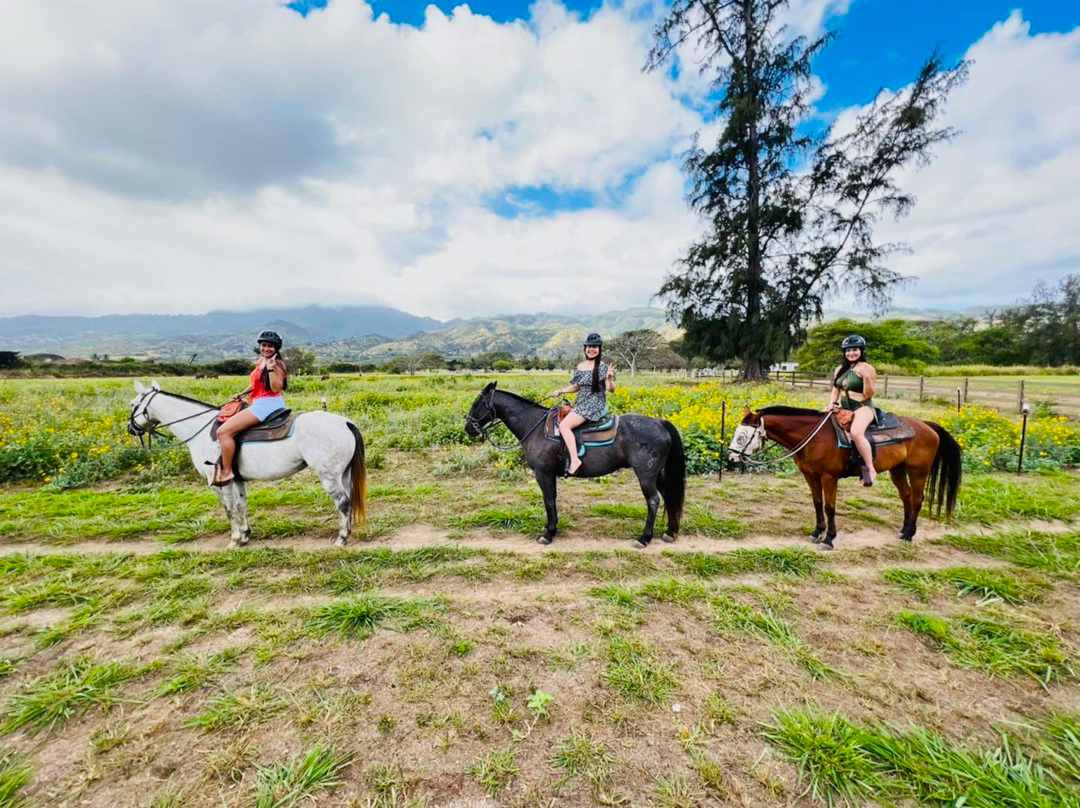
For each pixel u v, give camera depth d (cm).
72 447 869
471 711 273
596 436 505
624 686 291
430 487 733
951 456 524
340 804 216
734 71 2686
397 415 1298
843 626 363
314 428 496
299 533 545
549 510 523
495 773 231
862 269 2630
